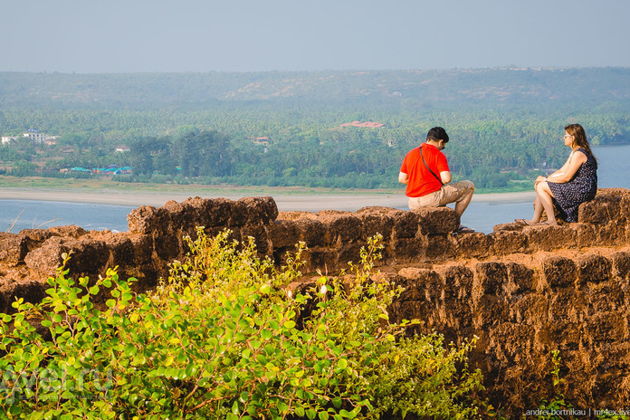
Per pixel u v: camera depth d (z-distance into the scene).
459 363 23.50
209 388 14.97
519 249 28.23
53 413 13.91
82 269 19.12
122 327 14.80
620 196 29.75
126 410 14.75
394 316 22.62
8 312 16.69
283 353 15.58
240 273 19.38
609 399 25.91
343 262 25.22
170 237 21.77
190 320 15.66
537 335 24.98
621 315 26.14
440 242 26.97
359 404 15.52
